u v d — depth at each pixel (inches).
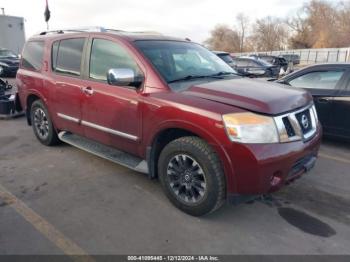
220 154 118.3
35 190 154.8
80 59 176.6
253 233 124.0
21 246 114.9
